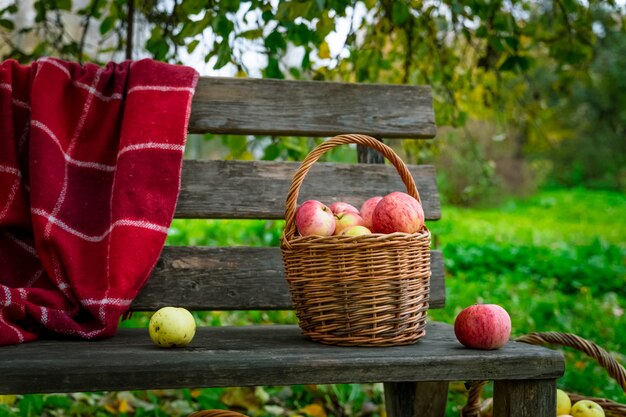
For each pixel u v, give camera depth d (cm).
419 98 222
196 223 668
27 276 188
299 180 163
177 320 154
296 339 170
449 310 445
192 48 245
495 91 376
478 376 146
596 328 407
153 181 188
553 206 1471
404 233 157
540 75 1428
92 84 199
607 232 1056
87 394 260
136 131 191
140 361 136
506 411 151
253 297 200
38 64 197
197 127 207
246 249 202
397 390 198
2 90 193
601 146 1800
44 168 185
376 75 308
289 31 231
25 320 170
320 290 157
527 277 606
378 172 214
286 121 212
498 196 1416
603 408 200
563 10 315
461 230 957
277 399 269
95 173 194
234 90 210
